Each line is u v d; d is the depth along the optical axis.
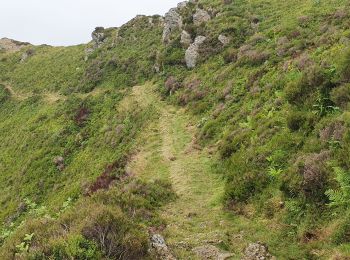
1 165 38.44
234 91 25.62
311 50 23.62
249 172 13.77
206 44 37.16
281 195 11.77
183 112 29.05
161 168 19.52
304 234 9.77
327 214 9.82
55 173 30.95
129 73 45.22
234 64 29.84
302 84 16.02
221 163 17.59
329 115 13.52
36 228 10.12
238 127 19.86
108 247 8.73
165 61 40.22
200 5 44.00
